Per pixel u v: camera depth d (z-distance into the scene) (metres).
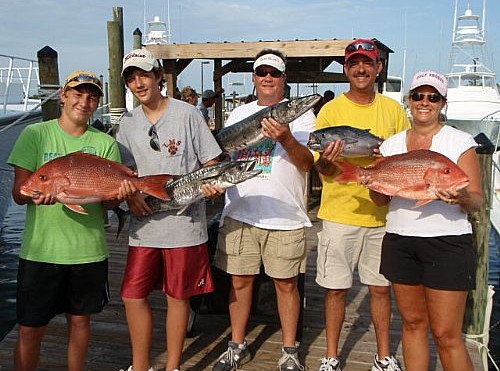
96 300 3.12
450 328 2.83
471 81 17.70
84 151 3.07
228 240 3.62
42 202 2.83
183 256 3.23
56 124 3.09
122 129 3.34
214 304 3.99
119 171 2.94
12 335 4.18
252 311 4.01
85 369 3.67
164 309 4.78
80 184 2.86
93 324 4.43
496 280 7.77
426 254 2.85
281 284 3.59
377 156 3.32
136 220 3.25
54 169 2.83
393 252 2.99
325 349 4.05
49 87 6.98
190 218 3.24
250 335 4.23
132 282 3.24
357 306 4.98
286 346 3.62
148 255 3.24
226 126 3.71
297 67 12.22
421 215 2.87
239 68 11.67
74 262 3.00
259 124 3.36
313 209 9.31
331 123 3.61
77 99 3.00
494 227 8.79
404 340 3.11
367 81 3.47
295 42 8.89
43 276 2.98
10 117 9.28
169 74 9.83
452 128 2.95
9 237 9.39
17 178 2.99
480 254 4.21
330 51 8.75
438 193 2.68
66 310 3.13
